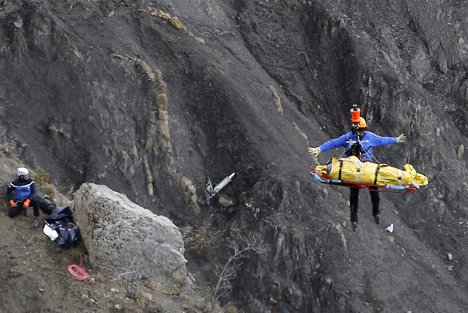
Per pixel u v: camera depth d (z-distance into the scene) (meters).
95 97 45.41
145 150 45.88
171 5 52.84
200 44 51.12
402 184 19.56
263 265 42.28
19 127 43.16
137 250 33.34
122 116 45.78
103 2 49.91
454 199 52.75
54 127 43.88
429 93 57.88
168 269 34.62
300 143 49.72
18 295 29.27
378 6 59.84
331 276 42.12
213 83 48.94
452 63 60.38
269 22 57.25
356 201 21.38
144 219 33.47
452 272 47.91
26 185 32.94
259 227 43.62
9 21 46.00
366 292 42.03
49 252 32.19
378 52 56.75
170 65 49.09
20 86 44.47
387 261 44.34
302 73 55.78
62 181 42.44
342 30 57.00
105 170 43.97
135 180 44.78
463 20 61.97
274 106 51.03
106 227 32.66
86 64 45.97
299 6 58.41
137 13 50.25
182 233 43.44
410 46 59.28
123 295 32.16
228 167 46.94
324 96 55.16
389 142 20.41
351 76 55.25
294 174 46.12
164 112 46.69
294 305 41.44
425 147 53.84
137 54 47.94
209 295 39.09
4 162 39.12
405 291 43.25
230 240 43.47
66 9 47.88
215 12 55.72
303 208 44.50
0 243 31.09
